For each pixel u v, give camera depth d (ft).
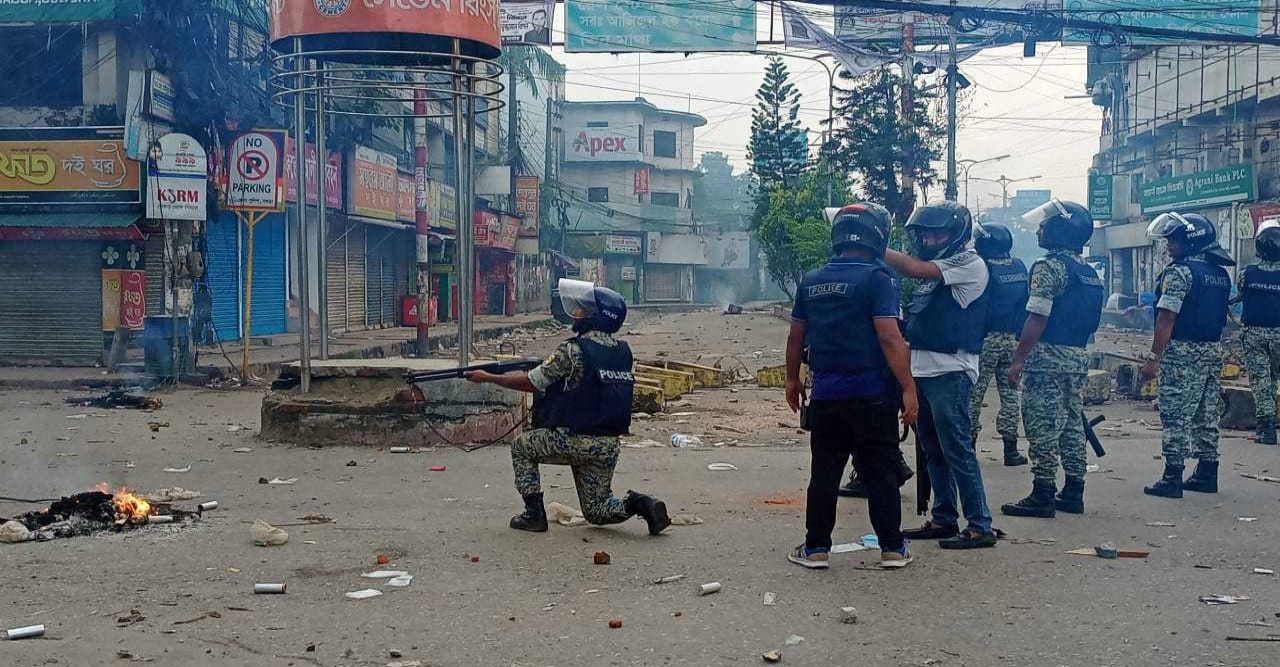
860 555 19.47
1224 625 15.31
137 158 55.31
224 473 28.68
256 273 79.15
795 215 145.18
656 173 237.66
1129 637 14.76
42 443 34.27
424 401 33.73
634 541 20.61
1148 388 47.50
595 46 91.56
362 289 99.50
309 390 34.63
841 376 18.31
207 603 16.22
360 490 26.22
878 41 94.43
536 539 20.74
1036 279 22.76
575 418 20.94
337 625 15.19
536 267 180.34
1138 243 140.67
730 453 32.55
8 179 57.47
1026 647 14.33
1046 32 70.49
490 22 36.81
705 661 13.75
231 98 61.77
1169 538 21.02
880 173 116.98
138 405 44.50
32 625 15.01
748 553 19.58
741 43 92.12
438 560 19.01
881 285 18.20
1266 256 34.35
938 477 20.70
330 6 35.17
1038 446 23.03
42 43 60.18
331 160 82.64
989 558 19.29
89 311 60.39
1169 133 136.26
